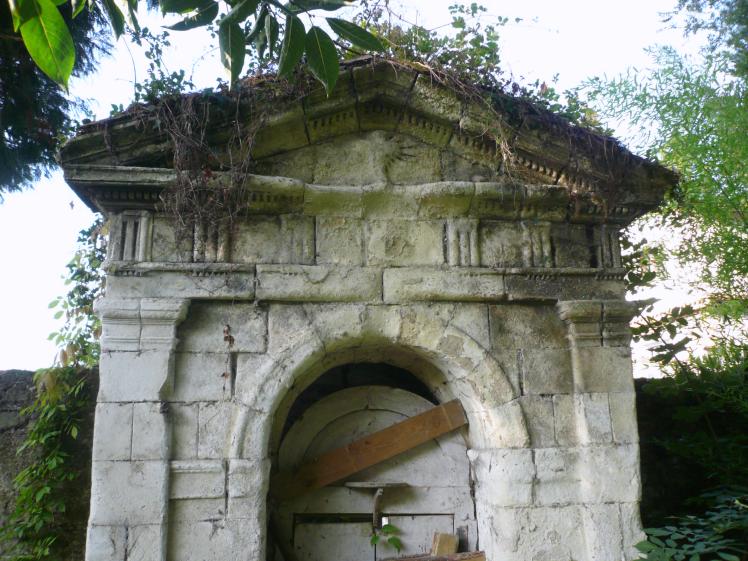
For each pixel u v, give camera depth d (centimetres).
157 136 542
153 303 529
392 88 586
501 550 545
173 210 539
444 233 597
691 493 709
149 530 492
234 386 535
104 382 515
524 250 605
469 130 596
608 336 589
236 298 548
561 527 548
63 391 645
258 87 555
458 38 640
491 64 620
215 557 501
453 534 622
